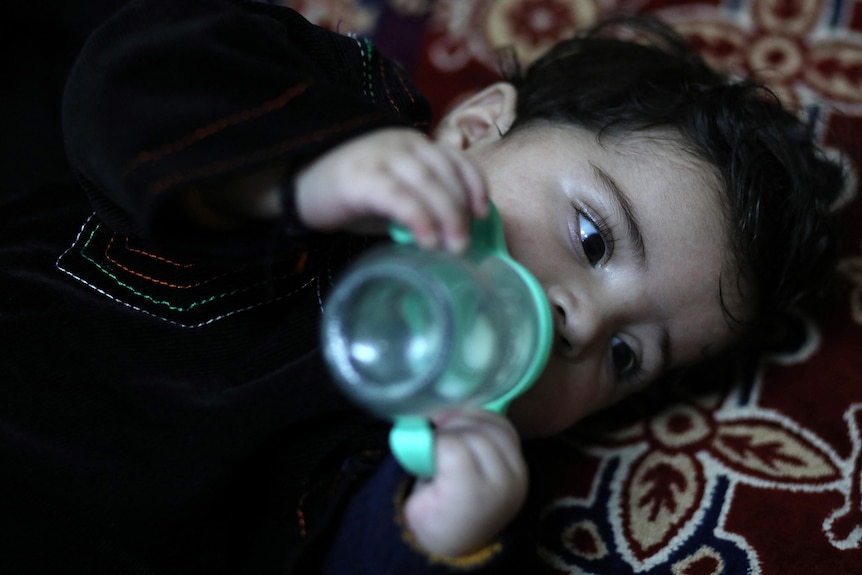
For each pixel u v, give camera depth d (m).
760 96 0.89
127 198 0.57
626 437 0.89
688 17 1.11
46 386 0.70
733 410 0.90
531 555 0.68
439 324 0.46
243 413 0.67
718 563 0.80
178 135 0.56
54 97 0.95
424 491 0.58
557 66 0.95
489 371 0.51
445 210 0.53
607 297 0.73
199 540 0.73
